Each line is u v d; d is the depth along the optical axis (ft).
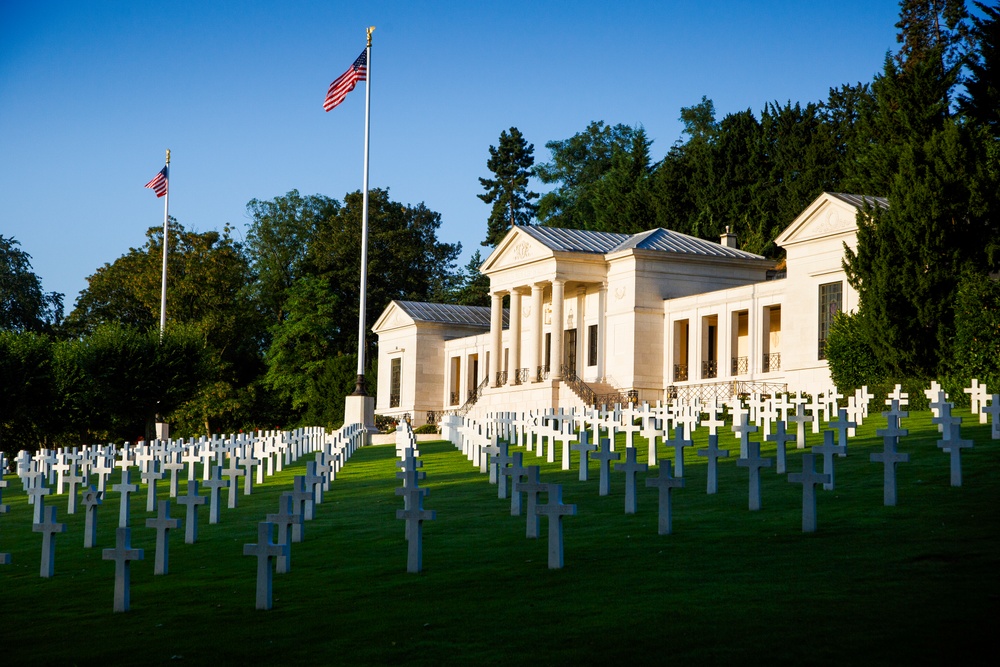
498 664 37.58
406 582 51.65
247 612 47.57
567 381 216.54
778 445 78.54
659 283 216.33
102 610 49.83
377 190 376.27
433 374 285.23
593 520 65.57
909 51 255.29
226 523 76.02
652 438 87.92
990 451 81.25
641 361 213.87
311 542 64.44
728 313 201.36
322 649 40.88
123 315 319.88
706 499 70.44
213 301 312.29
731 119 305.53
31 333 196.54
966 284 138.21
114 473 125.39
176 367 202.69
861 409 115.14
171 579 56.18
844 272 167.53
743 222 281.13
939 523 55.83
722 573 48.73
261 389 324.60
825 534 55.52
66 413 196.95
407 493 53.98
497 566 53.72
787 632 38.73
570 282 225.76
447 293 388.37
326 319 322.14
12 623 48.34
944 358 141.79
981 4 171.12
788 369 179.83
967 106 169.68
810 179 268.21
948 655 35.17
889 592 43.16
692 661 36.35
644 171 337.31
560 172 385.70
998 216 144.36
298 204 373.81
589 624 41.73
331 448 113.80
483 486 87.71
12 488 116.26
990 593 41.93
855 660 35.29
